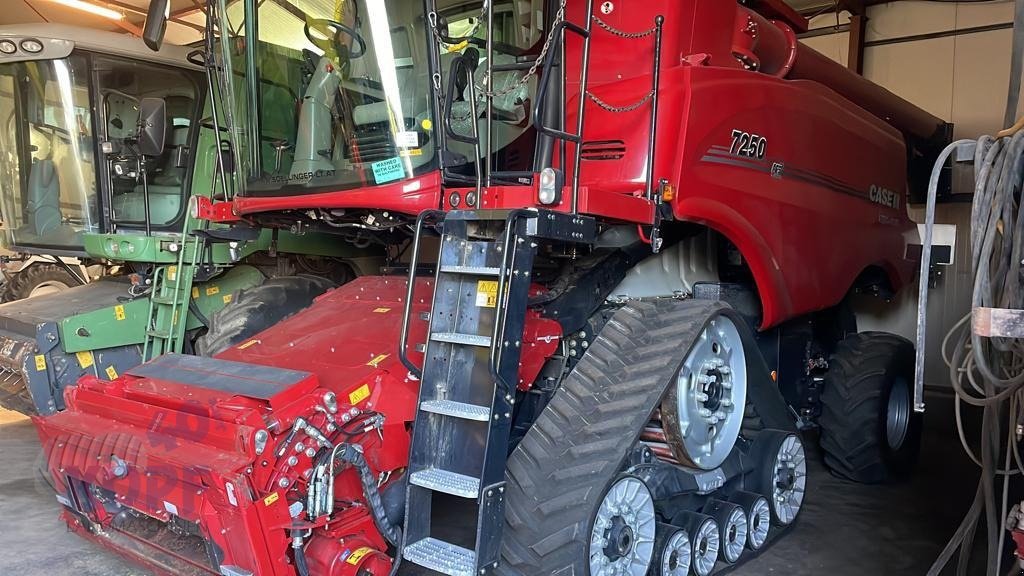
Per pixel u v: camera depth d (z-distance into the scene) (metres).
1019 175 2.02
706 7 3.29
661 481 2.98
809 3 8.04
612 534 2.71
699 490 3.16
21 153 5.25
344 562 2.47
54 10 9.78
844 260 4.27
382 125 3.04
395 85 3.03
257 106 3.55
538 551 2.59
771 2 3.93
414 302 3.37
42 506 4.03
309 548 2.49
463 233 2.70
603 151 3.08
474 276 2.62
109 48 5.00
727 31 3.44
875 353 4.62
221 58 3.70
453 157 3.03
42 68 4.98
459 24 3.08
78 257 5.32
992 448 2.28
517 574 2.62
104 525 2.97
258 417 2.34
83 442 2.72
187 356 3.00
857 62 7.62
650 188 2.92
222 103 3.75
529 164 3.30
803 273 3.84
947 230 5.45
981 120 7.13
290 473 2.37
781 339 4.30
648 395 2.82
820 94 3.99
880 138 4.68
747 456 3.59
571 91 3.29
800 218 3.80
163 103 4.35
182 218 5.34
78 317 4.40
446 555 2.43
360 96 3.11
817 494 4.50
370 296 3.60
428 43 2.88
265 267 5.17
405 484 2.70
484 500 2.34
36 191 5.25
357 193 3.10
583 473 2.67
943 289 7.04
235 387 2.55
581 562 2.54
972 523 2.51
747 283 4.07
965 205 6.98
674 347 2.96
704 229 3.86
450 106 2.85
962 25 7.19
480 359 2.55
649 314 3.17
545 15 3.26
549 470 2.73
